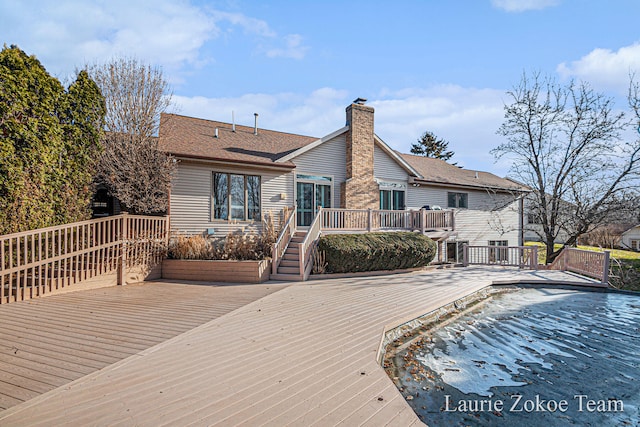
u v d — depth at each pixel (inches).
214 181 495.8
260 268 400.5
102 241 356.8
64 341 184.5
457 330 262.2
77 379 138.4
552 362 202.8
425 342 232.2
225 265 402.0
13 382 135.3
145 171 417.1
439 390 163.8
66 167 359.9
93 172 395.9
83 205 378.0
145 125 473.7
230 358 162.2
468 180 807.7
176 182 463.8
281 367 152.1
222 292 333.4
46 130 332.8
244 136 620.1
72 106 371.9
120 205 476.1
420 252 511.8
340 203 613.6
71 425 105.9
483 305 348.5
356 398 124.7
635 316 310.2
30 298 291.7
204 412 114.0
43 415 111.5
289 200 560.1
